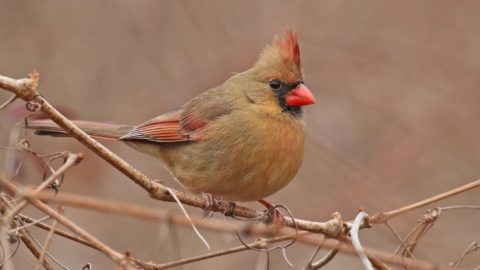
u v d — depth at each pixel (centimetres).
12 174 639
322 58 1421
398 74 1417
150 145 897
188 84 1379
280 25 1426
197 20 1421
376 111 1392
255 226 594
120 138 899
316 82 1411
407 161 1332
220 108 854
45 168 647
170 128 870
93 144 633
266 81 858
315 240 703
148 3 1425
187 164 863
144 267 643
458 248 1152
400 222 1205
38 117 757
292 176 855
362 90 1405
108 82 1392
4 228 583
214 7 1428
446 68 1421
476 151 1348
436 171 1330
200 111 862
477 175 1327
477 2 1474
